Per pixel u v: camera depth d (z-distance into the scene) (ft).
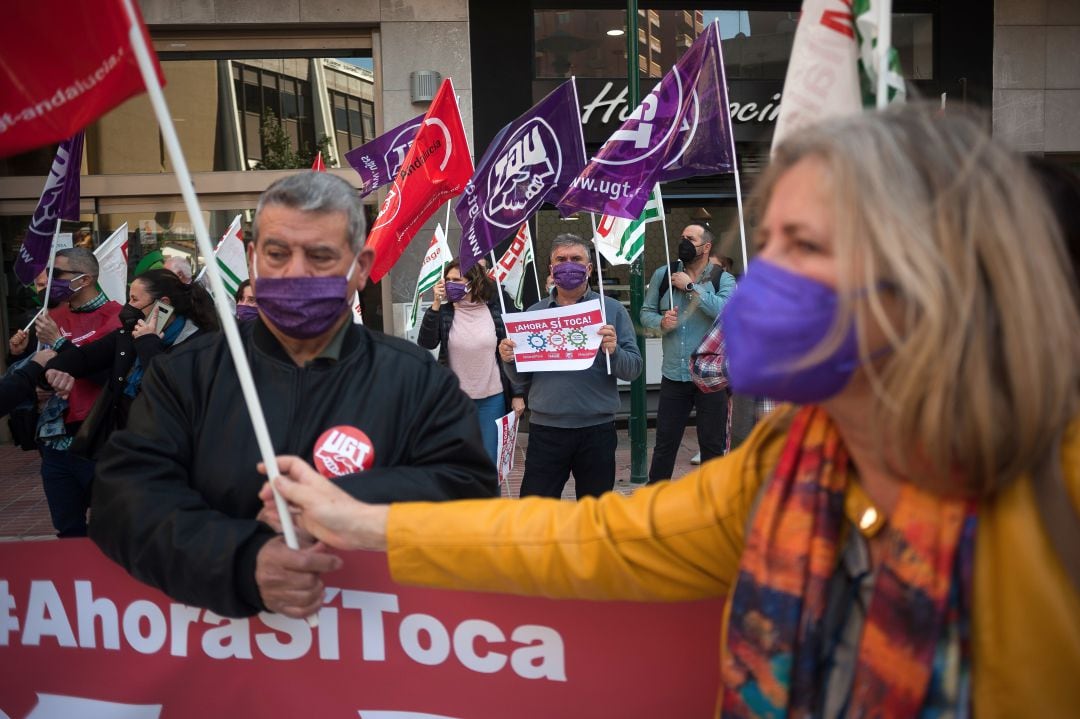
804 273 2.83
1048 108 29.30
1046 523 2.67
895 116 2.88
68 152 15.58
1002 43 29.12
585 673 4.98
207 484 5.24
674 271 20.83
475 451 5.54
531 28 28.76
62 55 4.41
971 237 2.61
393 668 5.22
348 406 5.38
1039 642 2.63
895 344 2.67
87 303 16.61
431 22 28.30
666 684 4.88
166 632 5.46
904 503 2.89
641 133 13.84
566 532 3.86
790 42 29.43
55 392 13.78
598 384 14.60
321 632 5.28
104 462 5.19
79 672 5.61
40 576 5.59
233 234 18.74
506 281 22.93
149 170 29.89
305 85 29.86
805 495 3.19
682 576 3.74
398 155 19.21
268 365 5.44
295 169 29.99
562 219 29.94
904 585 2.81
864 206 2.69
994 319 2.67
